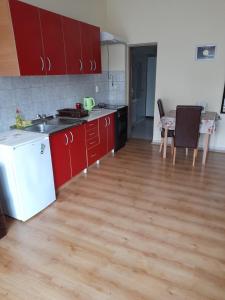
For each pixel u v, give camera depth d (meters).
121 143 4.49
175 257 1.83
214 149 4.34
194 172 3.39
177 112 3.34
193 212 2.42
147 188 2.94
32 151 2.22
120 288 1.57
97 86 4.45
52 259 1.82
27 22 2.31
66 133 2.79
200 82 4.12
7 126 2.66
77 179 3.21
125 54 4.52
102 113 3.70
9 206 2.30
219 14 3.68
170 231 2.13
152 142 4.86
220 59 3.88
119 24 4.43
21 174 2.14
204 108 4.00
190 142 3.50
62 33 2.82
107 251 1.90
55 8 3.15
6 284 1.61
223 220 2.29
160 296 1.51
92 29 3.46
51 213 2.44
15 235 2.10
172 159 3.92
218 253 1.86
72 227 2.21
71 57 3.04
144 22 4.21
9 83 2.61
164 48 4.20
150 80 7.07
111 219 2.32
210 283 1.60
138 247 1.94
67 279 1.64
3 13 2.15
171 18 3.99
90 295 1.52
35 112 3.04
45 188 2.47
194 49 3.99
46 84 3.16
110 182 3.12
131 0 4.19
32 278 1.65
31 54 2.40
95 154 3.59
